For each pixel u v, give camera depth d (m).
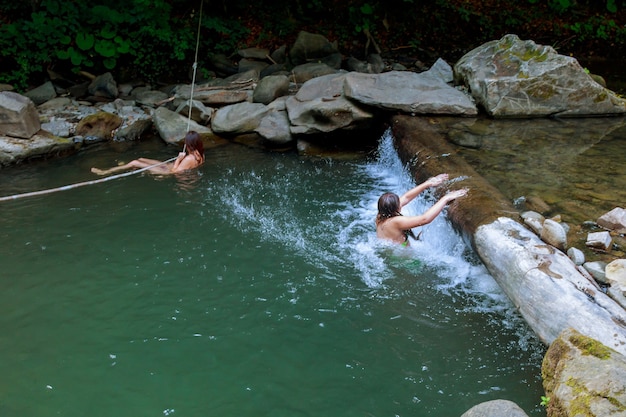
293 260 5.44
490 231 4.45
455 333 4.36
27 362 4.16
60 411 3.71
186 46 11.17
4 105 7.90
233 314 4.68
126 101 10.15
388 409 3.68
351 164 7.84
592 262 4.08
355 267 5.30
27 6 11.02
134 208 6.54
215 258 5.50
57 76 10.71
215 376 4.01
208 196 6.84
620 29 13.91
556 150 6.69
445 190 5.60
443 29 13.72
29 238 5.88
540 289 3.78
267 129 8.48
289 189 7.03
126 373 4.04
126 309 4.75
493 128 7.57
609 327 3.35
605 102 7.99
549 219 4.67
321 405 3.73
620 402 2.72
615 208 4.88
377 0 13.56
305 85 8.83
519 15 14.16
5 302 4.84
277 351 4.25
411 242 5.56
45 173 7.61
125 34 10.95
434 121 7.85
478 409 3.10
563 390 2.95
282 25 12.96
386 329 4.45
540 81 7.89
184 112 9.21
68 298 4.90
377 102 7.90
